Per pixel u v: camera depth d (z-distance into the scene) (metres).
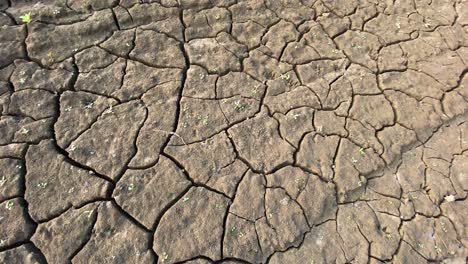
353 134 3.26
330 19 4.01
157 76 3.39
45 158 2.86
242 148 3.07
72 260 2.52
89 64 3.37
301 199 2.90
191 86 3.36
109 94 3.23
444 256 2.80
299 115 3.30
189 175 2.91
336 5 4.13
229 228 2.72
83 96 3.20
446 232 2.88
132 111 3.17
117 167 2.88
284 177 2.98
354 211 2.91
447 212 2.97
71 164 2.86
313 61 3.67
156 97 3.26
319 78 3.57
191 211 2.76
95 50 3.45
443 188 3.08
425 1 4.34
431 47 3.93
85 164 2.87
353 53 3.79
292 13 3.99
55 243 2.55
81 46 3.45
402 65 3.76
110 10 3.67
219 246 2.65
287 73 3.56
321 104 3.41
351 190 2.99
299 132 3.22
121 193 2.77
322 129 3.26
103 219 2.66
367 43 3.88
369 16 4.10
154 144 3.02
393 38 3.95
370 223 2.87
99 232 2.62
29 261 2.47
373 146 3.22
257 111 3.30
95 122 3.08
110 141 2.99
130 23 3.65
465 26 4.17
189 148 3.03
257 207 2.82
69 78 3.26
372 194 3.01
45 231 2.58
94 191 2.76
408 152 3.26
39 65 3.30
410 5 4.27
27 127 2.98
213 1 3.90
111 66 3.39
